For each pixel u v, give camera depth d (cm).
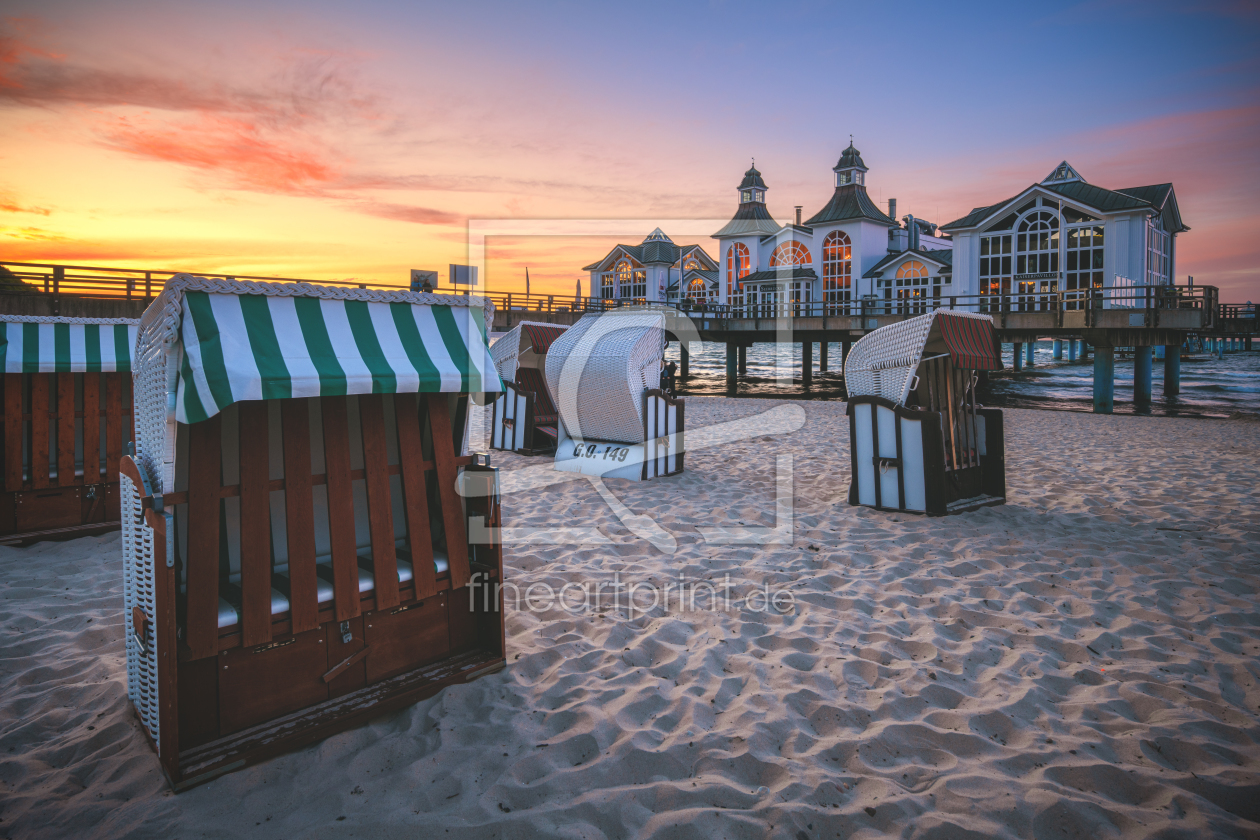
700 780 246
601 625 386
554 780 244
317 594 268
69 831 217
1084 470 838
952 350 593
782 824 222
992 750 263
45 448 537
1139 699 301
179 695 242
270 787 238
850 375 659
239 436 254
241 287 239
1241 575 455
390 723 280
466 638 327
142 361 265
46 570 470
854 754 262
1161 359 4578
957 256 2662
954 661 340
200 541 239
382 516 286
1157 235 2512
